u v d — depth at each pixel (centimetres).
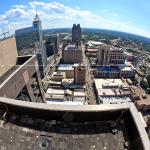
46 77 16400
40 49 15525
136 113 1286
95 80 15262
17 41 16075
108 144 1244
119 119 1376
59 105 1375
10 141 1265
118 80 15650
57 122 1380
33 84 5106
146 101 11031
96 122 1379
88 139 1277
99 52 18888
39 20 15488
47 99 11694
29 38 15650
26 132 1322
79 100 11719
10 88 3219
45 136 1299
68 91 12838
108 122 1377
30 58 4519
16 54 4691
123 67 17925
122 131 1314
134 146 1199
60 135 1304
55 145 1245
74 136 1297
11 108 1428
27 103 1403
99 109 1329
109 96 12362
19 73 3659
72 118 1362
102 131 1323
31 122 1385
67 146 1239
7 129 1338
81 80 14212
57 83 14250
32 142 1262
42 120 1394
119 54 18862
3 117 1396
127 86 13975
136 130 1184
